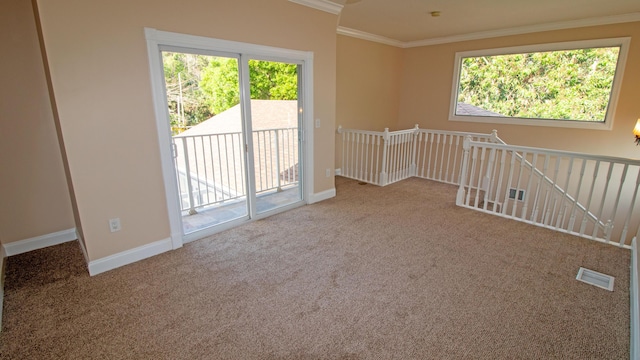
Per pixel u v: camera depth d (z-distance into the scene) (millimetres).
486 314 2006
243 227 3393
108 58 2271
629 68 4297
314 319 1963
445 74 6062
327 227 3393
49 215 2902
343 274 2471
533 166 3416
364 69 5781
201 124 3109
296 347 1742
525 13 4207
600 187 4738
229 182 4035
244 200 4148
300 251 2850
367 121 6129
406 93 6715
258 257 2742
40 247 2887
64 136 2176
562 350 1722
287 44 3408
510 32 5133
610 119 4512
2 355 1677
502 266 2584
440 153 6371
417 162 6000
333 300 2148
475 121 5824
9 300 2117
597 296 2189
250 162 3406
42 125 2732
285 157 4430
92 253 2432
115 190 2469
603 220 4805
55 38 2037
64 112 2148
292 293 2227
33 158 2742
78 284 2318
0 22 2434
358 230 3312
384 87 6320
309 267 2574
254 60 3252
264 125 3537
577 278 2410
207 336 1822
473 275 2451
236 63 3113
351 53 5465
